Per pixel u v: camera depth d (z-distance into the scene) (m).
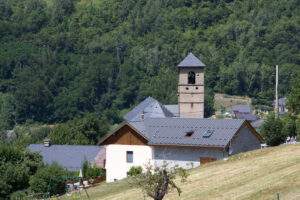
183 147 180.75
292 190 116.44
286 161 141.38
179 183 137.88
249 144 185.88
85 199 150.12
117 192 150.38
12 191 164.38
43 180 166.12
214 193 124.81
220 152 177.38
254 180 129.25
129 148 189.12
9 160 169.75
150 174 112.31
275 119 184.25
